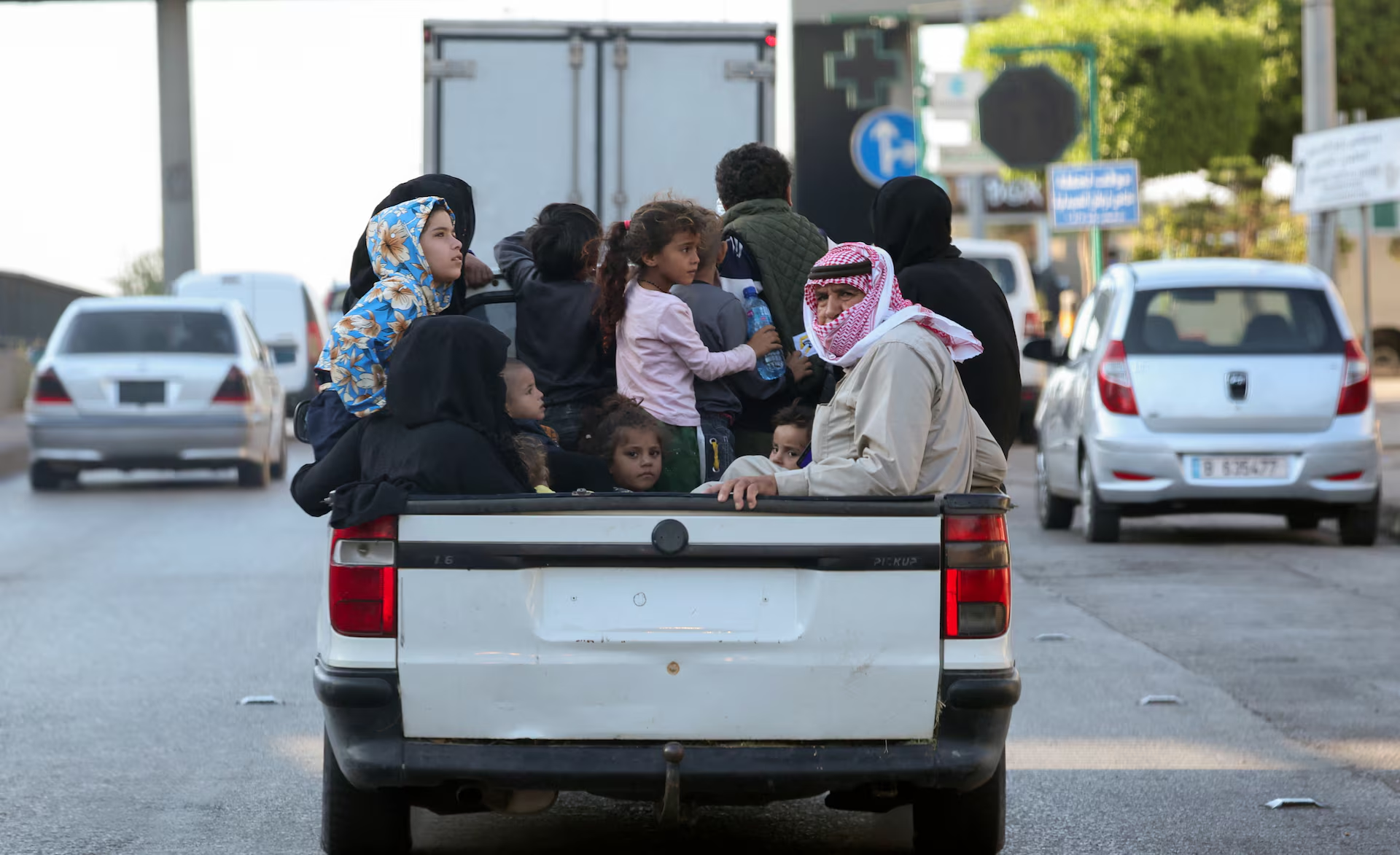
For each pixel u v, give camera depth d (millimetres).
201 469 41625
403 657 10102
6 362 78875
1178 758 14984
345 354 11484
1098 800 13617
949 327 11039
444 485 10648
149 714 16719
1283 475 27781
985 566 10172
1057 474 30766
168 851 12219
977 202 74000
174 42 76500
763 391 13875
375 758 10102
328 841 11297
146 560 28344
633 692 10102
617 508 10117
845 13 50062
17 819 13039
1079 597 23516
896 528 10148
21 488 42281
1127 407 28141
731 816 13461
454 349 10914
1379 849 12273
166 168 76812
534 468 11141
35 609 23250
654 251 13359
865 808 11125
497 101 30438
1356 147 37219
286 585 25547
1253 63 83938
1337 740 15625
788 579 10172
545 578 10148
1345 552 27906
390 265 12039
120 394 39781
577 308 13891
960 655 10141
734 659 10094
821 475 10570
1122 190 55656
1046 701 17203
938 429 10859
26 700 17391
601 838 12766
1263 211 104250
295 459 52750
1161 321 28578
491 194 30484
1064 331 59250
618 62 30453
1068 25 82875
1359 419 27938
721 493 10133
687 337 13250
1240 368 27969
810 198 50281
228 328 41688
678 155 30578
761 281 14367
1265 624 21422
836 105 50250
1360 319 84938
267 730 16047
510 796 10625
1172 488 27859
